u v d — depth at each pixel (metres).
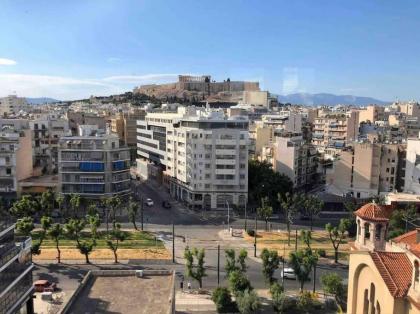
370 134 193.25
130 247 103.00
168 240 110.12
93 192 135.75
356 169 152.62
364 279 47.31
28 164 148.75
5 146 135.00
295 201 123.81
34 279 83.44
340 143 192.62
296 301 71.12
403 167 152.12
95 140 135.88
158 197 163.00
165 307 48.47
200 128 150.62
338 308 70.31
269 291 74.69
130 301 49.88
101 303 49.22
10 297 57.50
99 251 99.69
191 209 145.50
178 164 157.50
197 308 72.19
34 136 163.38
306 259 75.00
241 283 71.38
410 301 39.97
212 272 89.38
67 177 135.50
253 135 197.88
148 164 199.62
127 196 141.38
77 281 82.69
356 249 51.50
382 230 50.69
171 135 165.88
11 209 113.06
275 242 110.12
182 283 81.25
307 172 176.25
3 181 136.00
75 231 95.81
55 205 132.88
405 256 44.88
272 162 169.50
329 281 70.38
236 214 139.62
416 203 118.44
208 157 144.75
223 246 106.62
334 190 155.75
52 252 97.94
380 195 142.12
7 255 56.94
